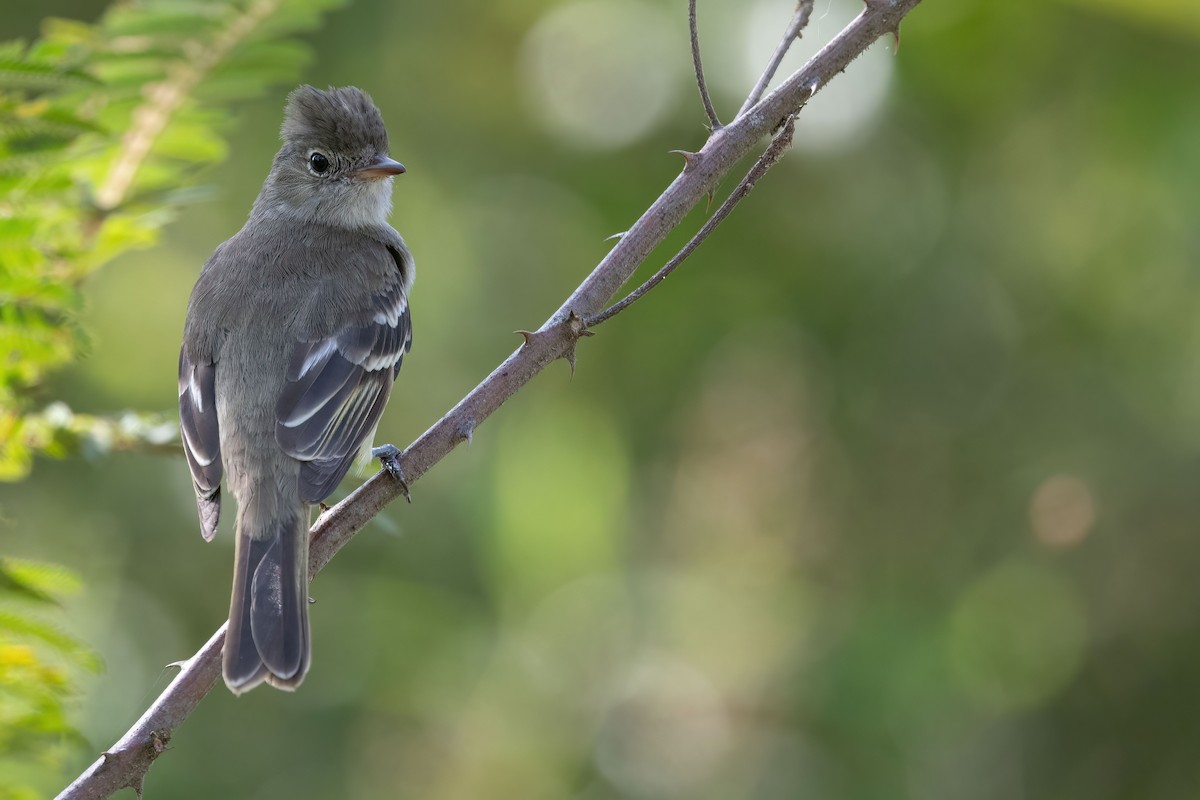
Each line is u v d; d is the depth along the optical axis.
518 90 12.48
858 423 12.09
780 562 12.66
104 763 5.58
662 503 12.68
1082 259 12.11
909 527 12.20
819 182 11.89
